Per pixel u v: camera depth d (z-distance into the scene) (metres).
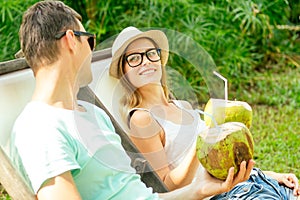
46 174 1.65
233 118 1.99
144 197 1.82
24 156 1.71
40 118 1.76
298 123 4.52
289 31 6.29
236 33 5.43
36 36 1.83
